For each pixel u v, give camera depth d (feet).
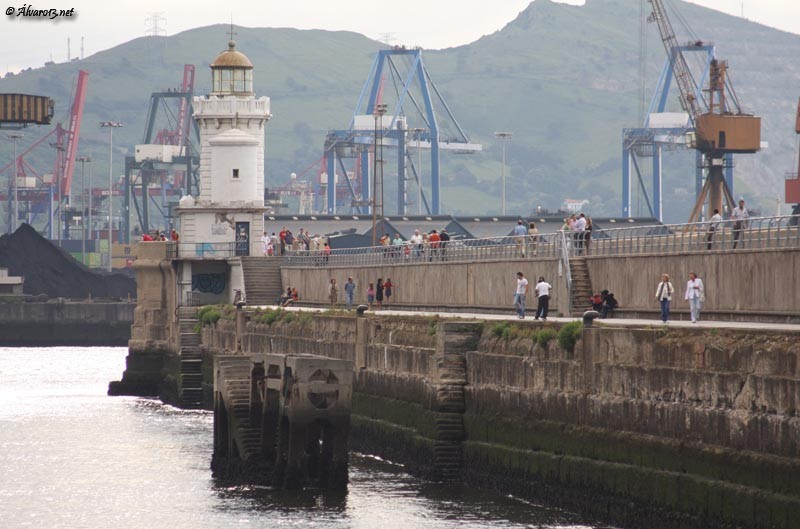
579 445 598.34
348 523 621.72
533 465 636.89
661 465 533.55
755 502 469.57
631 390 561.84
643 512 541.75
